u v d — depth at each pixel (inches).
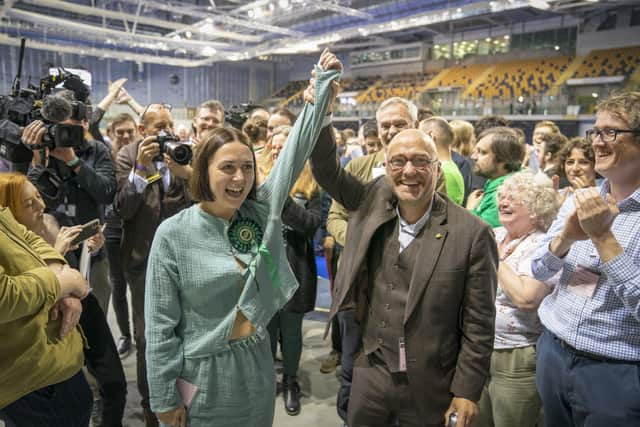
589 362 53.1
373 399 61.4
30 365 49.1
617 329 50.7
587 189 48.2
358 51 890.1
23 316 45.3
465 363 56.2
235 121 130.1
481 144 98.7
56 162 83.0
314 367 119.0
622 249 47.3
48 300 46.8
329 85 56.8
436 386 57.7
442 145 98.7
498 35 718.5
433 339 56.9
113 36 591.2
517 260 68.7
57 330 53.6
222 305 51.0
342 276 62.1
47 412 56.6
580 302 53.7
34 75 684.1
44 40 669.9
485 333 56.2
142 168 82.2
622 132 49.9
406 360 57.7
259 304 52.0
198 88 867.4
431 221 58.1
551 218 70.0
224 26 590.9
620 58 586.6
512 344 69.7
